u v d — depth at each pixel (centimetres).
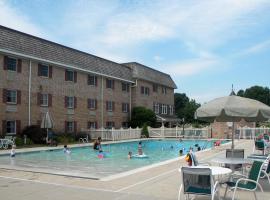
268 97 10462
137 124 4588
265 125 4634
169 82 5775
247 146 2511
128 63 4962
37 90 3197
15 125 2958
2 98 2845
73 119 3647
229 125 3625
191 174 741
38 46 3300
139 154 2419
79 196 898
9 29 3067
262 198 875
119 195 905
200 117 1134
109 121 4262
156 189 980
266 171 1007
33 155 2336
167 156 2502
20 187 1019
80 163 1967
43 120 2948
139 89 4866
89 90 3925
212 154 1970
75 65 3678
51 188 1002
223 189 976
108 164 1939
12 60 2977
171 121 5406
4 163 1861
